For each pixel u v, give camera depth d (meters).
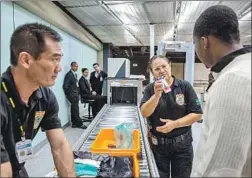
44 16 3.39
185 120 1.57
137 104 3.40
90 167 1.00
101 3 3.66
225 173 0.62
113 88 3.56
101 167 1.02
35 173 0.99
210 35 0.76
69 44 4.89
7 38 0.84
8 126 0.82
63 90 4.45
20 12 2.77
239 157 0.62
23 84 0.83
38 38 0.77
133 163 1.08
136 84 3.52
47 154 1.17
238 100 0.63
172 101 1.64
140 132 1.71
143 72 12.22
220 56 0.76
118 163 1.04
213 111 0.66
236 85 0.64
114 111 2.90
